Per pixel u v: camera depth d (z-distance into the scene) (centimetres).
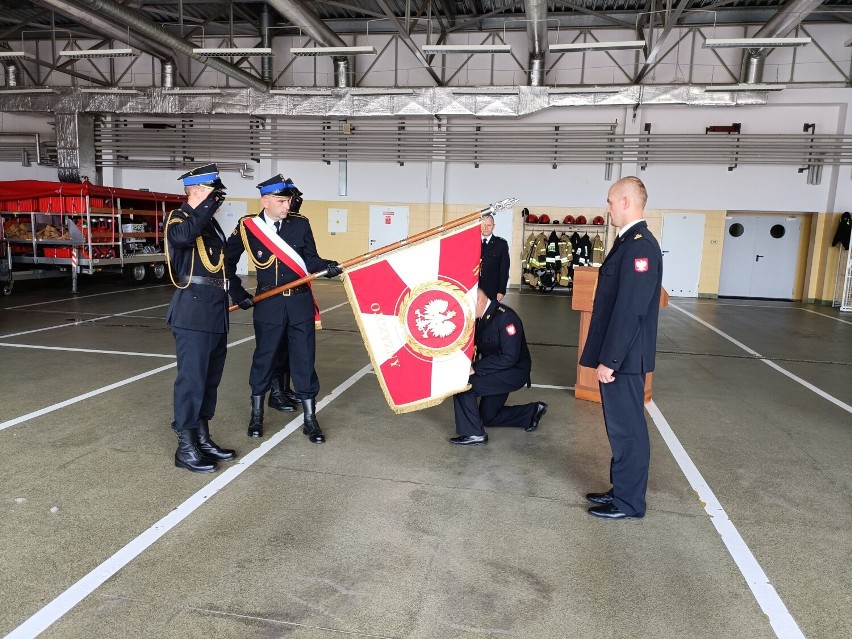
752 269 1407
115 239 1192
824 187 1305
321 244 1520
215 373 345
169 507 286
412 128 1435
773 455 376
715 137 1310
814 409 479
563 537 267
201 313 319
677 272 1391
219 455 346
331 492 307
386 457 357
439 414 446
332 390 503
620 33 1313
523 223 1412
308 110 1401
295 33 1414
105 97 1460
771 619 212
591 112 1362
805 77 1271
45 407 435
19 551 244
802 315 1104
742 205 1342
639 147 1346
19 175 1598
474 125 1402
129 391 479
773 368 633
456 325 343
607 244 1388
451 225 339
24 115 1582
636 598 223
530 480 329
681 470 348
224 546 252
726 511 296
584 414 453
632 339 266
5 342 660
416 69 1394
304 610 211
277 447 368
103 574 229
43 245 1157
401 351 345
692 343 775
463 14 1305
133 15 983
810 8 942
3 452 349
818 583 235
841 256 1259
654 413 461
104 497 295
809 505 305
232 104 1423
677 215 1368
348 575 233
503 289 576
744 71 1237
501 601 219
